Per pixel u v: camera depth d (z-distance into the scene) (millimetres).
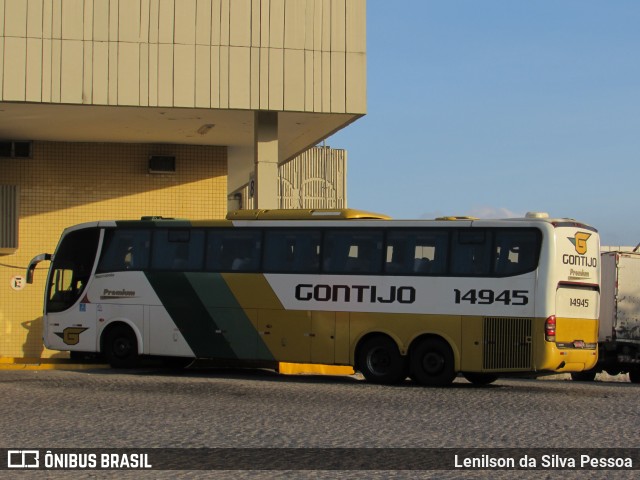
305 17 25469
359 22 25641
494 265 21594
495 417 15562
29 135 31375
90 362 28109
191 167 33469
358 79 25578
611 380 36250
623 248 43406
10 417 14961
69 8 24578
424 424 14641
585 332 21953
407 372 22438
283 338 23328
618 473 10734
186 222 24688
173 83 24906
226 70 25125
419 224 22359
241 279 23844
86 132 30547
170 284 24672
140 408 16266
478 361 21594
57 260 26281
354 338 22625
